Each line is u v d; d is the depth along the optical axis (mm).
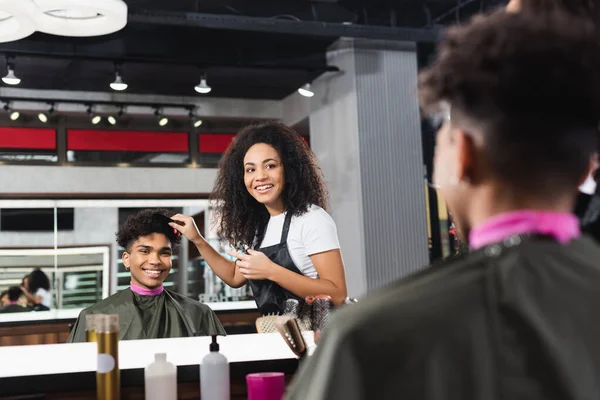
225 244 2533
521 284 513
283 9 5551
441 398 488
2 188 5973
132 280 2395
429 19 5785
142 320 2326
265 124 2412
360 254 5828
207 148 6723
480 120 568
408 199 6012
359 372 501
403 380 494
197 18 5133
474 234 589
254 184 2350
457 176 597
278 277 2199
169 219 2426
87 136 6301
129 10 4973
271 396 1598
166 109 6582
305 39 6094
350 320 526
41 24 3445
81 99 6312
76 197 5887
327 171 6395
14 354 1840
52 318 5523
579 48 557
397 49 6148
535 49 553
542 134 553
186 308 2404
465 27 610
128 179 6352
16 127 6098
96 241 5902
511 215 565
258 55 6156
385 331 509
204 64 5656
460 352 495
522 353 488
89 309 2322
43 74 5941
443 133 632
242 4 5453
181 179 6539
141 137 6496
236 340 2010
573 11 1129
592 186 1085
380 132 5973
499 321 499
